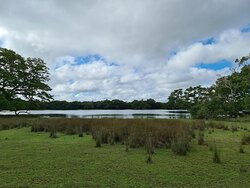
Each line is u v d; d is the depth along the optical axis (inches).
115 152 436.8
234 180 293.9
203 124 864.9
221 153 437.7
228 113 1743.4
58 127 751.1
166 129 549.0
